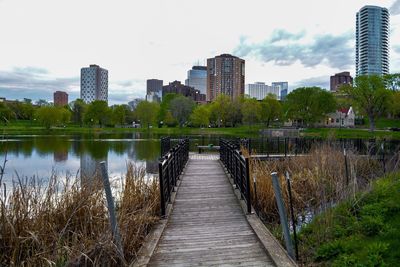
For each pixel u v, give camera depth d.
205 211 5.95
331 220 5.11
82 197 4.71
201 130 56.22
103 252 3.55
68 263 3.40
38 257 3.48
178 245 4.37
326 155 9.84
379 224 4.67
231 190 7.54
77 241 3.88
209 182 8.44
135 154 22.14
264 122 70.44
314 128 56.62
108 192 3.62
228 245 4.36
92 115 65.19
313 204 7.54
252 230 4.95
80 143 31.62
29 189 4.48
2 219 3.76
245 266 3.71
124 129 60.94
